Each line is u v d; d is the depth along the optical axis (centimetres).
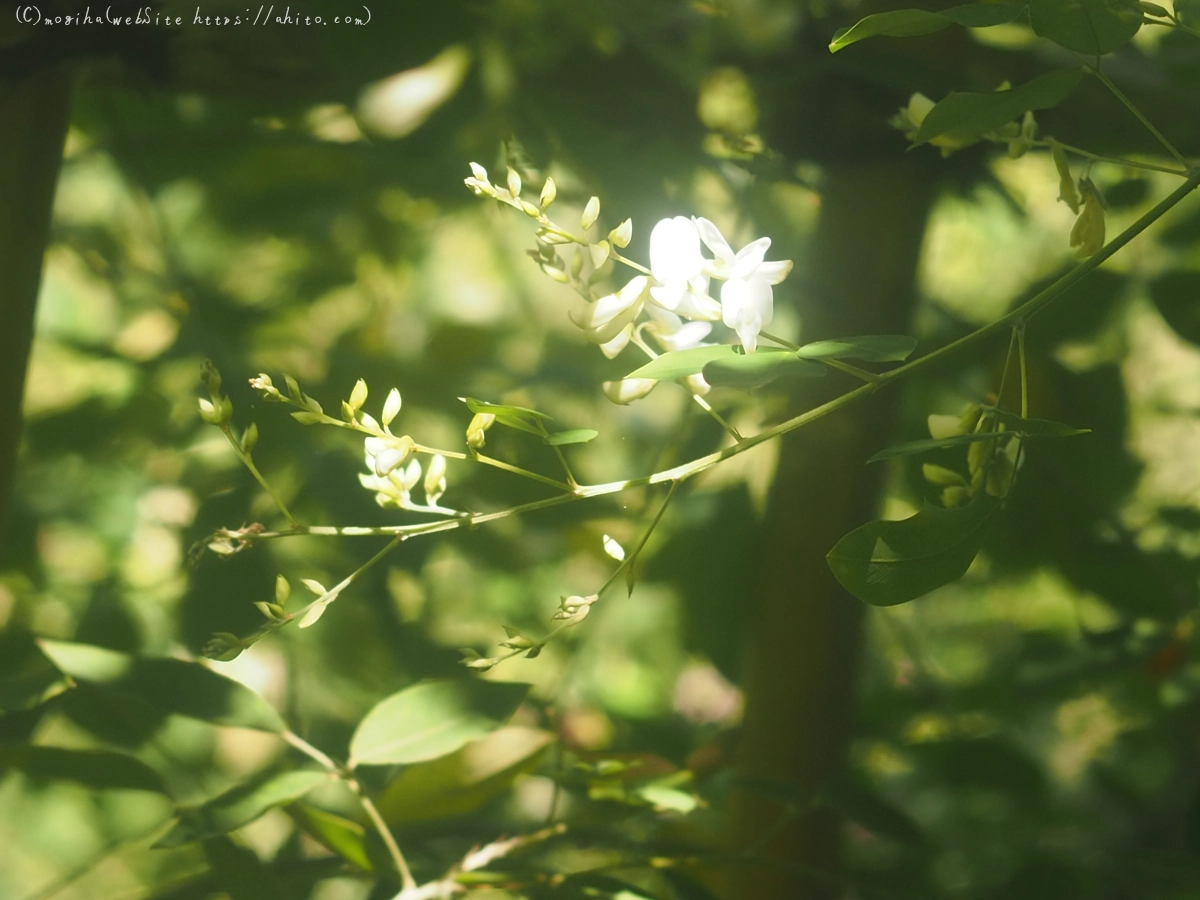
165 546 93
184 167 88
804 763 69
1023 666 76
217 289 97
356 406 55
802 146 68
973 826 75
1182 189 54
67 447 90
